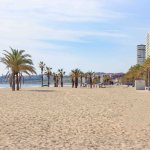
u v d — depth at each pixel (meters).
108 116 18.75
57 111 21.47
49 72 123.25
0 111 20.86
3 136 11.95
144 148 9.90
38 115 18.94
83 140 11.31
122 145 10.41
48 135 12.30
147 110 22.16
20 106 24.94
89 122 16.19
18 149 9.64
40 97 37.16
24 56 60.66
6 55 60.06
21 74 62.16
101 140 11.34
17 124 15.13
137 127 14.51
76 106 25.50
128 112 20.91
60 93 48.25
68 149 9.72
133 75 136.62
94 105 26.55
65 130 13.61
